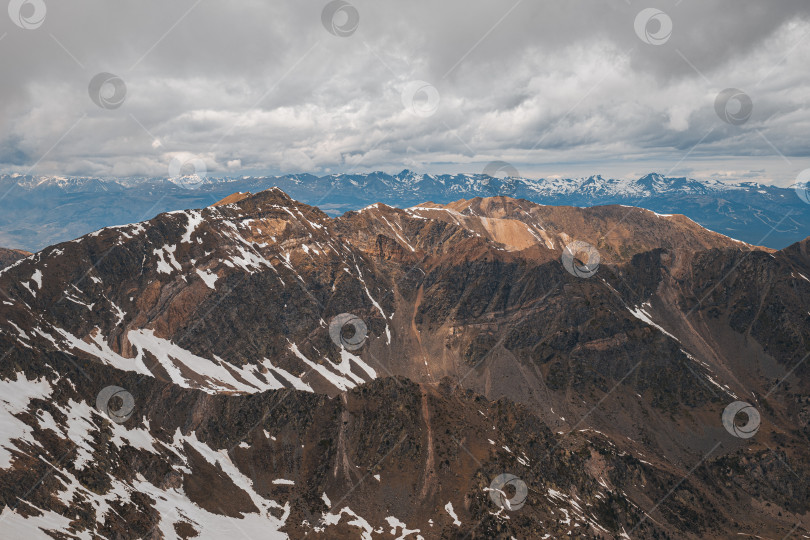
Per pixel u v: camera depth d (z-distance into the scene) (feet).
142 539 376.89
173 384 575.79
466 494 497.05
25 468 361.51
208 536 419.74
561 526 497.46
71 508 358.64
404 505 490.08
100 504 384.06
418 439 552.00
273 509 483.51
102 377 536.42
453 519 474.08
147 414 534.37
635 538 552.82
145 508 412.98
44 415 443.32
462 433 567.18
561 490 567.59
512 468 539.29
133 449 473.26
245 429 558.97
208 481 492.54
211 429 551.59
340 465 529.86
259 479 516.32
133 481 440.04
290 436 558.56
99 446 448.24
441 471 520.42
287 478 520.01
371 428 562.25
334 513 481.46
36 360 501.15
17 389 458.50
